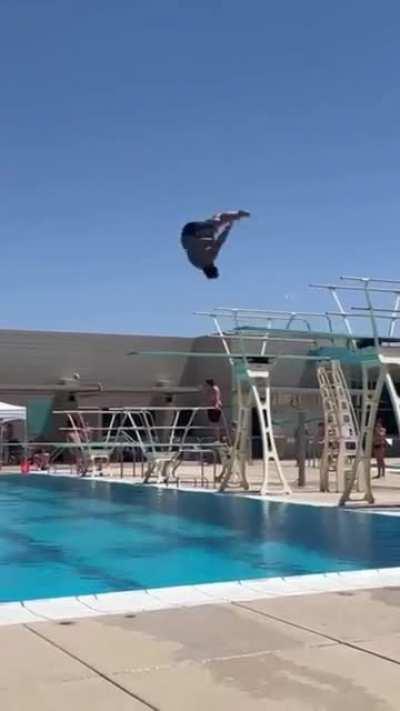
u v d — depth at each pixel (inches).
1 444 1176.2
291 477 978.7
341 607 272.1
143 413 1125.7
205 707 178.9
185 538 485.7
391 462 1259.2
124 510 644.7
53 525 558.3
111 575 369.7
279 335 791.1
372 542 454.6
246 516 588.4
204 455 1242.6
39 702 182.1
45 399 1433.3
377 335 631.2
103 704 180.7
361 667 205.9
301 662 210.2
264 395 776.3
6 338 1419.8
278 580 321.7
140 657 215.3
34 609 272.2
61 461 1370.6
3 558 418.0
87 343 1480.1
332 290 634.2
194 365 1551.4
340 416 782.5
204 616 260.7
